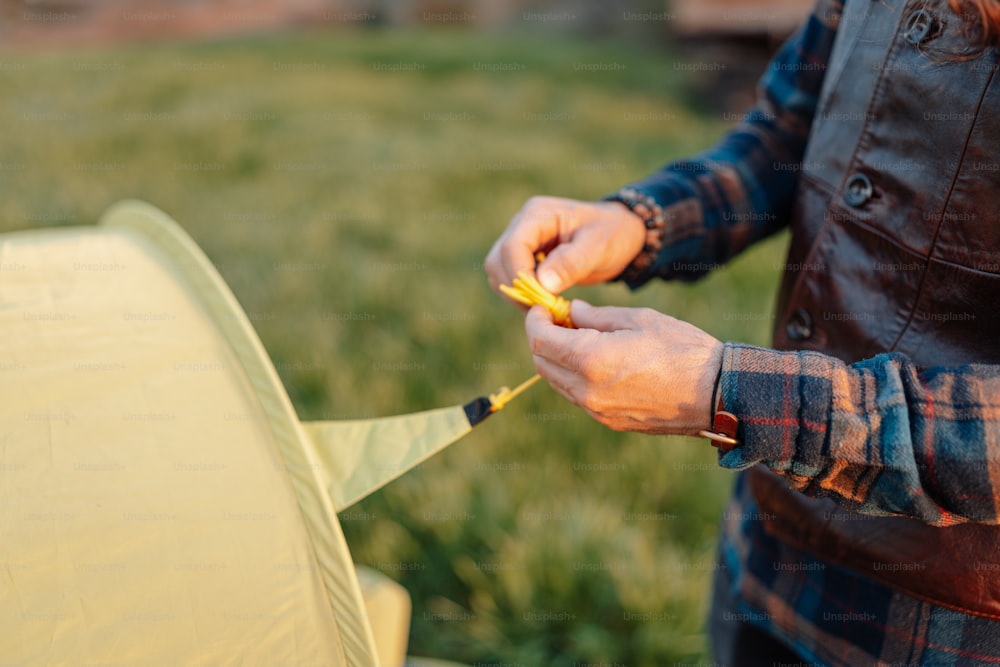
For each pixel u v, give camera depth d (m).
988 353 0.86
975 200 0.83
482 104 8.58
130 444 1.01
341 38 13.86
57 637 0.90
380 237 4.50
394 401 2.87
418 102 8.46
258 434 1.04
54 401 1.03
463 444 2.63
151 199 5.10
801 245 1.09
